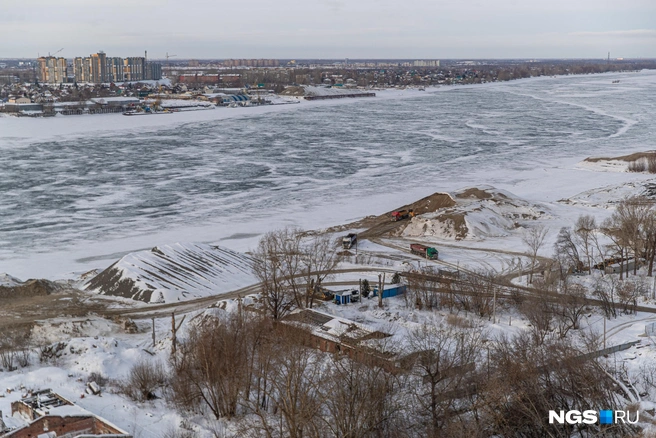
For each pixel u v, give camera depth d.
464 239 133.88
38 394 66.88
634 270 109.19
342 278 109.94
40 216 154.00
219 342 67.50
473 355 70.25
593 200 164.25
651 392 62.47
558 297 90.75
